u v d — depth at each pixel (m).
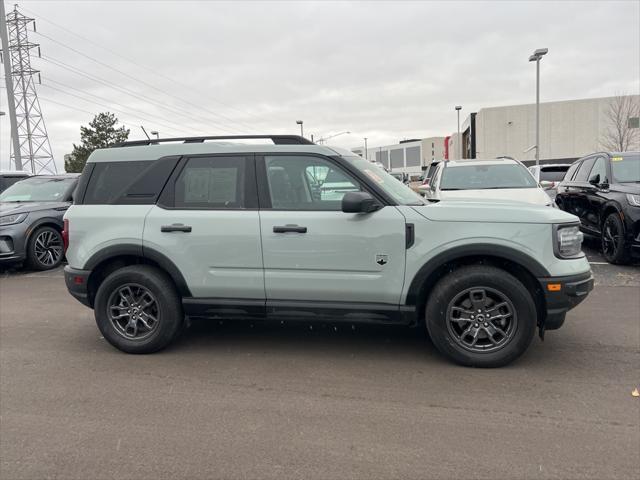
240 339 5.17
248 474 2.85
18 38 40.16
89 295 4.89
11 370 4.46
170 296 4.66
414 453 3.02
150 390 4.00
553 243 4.08
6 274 9.19
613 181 8.71
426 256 4.18
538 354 4.56
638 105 47.56
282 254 4.40
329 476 2.81
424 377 4.13
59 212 9.64
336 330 5.39
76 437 3.29
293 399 3.79
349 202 4.11
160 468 2.92
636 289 6.86
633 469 2.82
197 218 4.53
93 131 53.12
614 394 3.76
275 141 4.72
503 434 3.22
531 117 51.88
